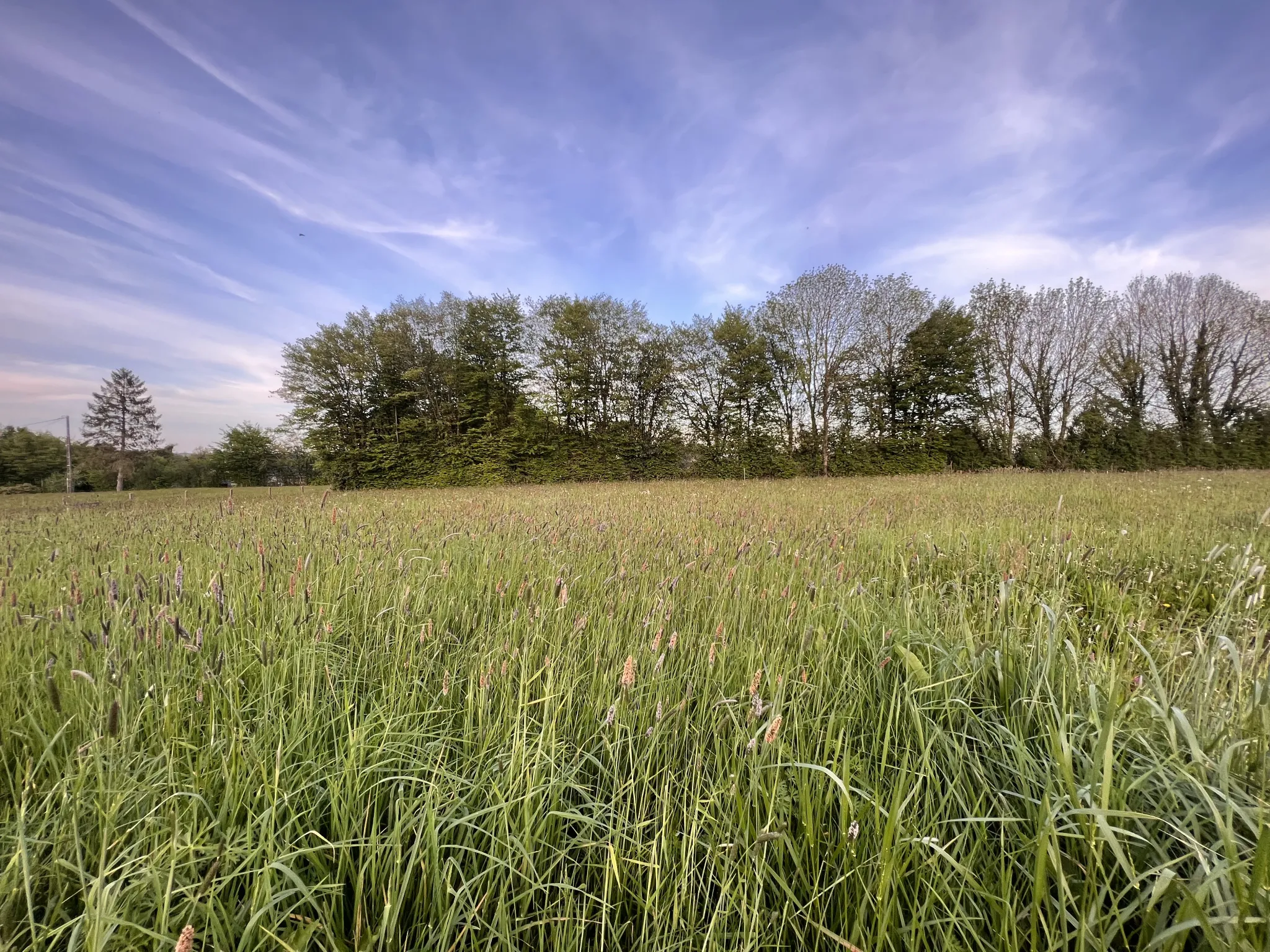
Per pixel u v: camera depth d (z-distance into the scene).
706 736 1.74
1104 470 25.91
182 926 1.06
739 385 27.53
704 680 2.05
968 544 4.57
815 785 1.46
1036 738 1.59
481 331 27.84
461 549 4.33
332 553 3.70
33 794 1.37
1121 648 2.23
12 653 2.04
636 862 1.18
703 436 28.09
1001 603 2.43
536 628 2.39
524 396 27.81
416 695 1.93
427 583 3.14
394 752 1.54
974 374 27.88
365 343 27.09
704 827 1.35
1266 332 26.17
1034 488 12.10
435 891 1.13
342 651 2.39
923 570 4.15
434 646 2.38
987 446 28.30
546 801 1.44
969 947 1.01
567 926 1.11
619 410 27.67
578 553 4.26
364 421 27.61
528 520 5.82
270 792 1.31
